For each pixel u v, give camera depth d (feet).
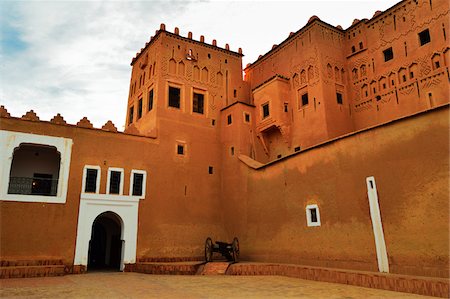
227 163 70.03
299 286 36.42
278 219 54.08
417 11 57.36
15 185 58.39
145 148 63.21
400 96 57.77
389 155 38.52
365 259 39.32
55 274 48.65
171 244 61.16
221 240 66.28
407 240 35.29
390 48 60.85
